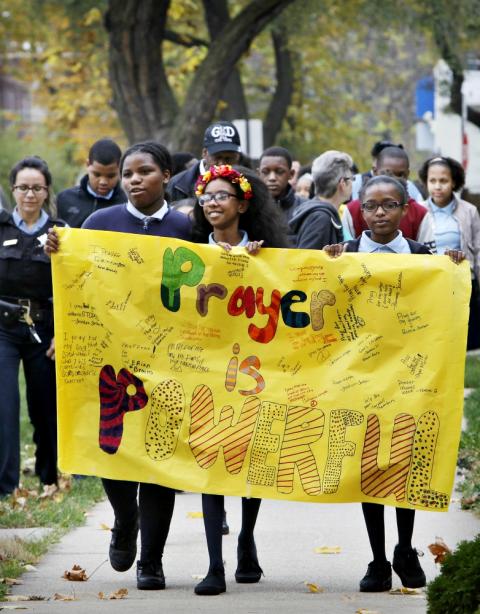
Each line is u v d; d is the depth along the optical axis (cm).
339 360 1162
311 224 1525
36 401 1675
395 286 1155
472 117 4822
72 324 1170
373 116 7900
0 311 1612
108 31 4291
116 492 1174
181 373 1170
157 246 1172
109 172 1742
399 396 1148
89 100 5884
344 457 1150
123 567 1191
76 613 1039
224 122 1633
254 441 1162
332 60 6438
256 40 5934
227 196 1184
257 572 1196
